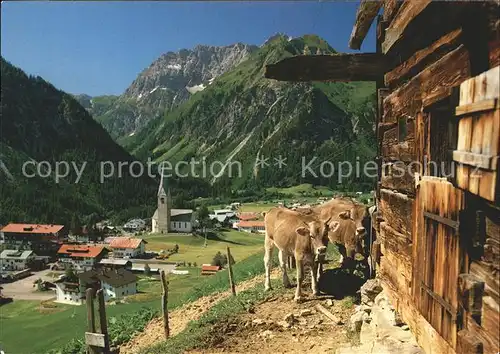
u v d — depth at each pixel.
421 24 4.56
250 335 8.05
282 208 10.91
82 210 108.75
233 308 9.66
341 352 6.00
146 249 82.94
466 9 3.20
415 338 4.68
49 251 79.62
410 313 4.89
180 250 81.19
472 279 3.11
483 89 2.74
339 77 6.82
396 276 5.56
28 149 121.94
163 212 100.75
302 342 7.34
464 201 3.32
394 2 5.69
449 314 3.62
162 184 101.94
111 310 30.78
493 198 2.60
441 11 3.66
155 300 40.31
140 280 59.12
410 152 4.95
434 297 3.96
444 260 3.73
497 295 2.82
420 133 4.48
